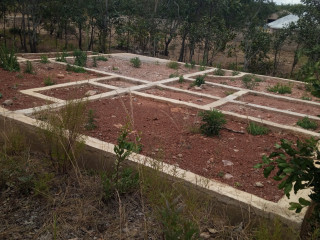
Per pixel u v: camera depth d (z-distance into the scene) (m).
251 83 10.23
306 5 19.05
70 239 2.97
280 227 3.01
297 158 2.76
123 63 12.20
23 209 3.34
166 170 3.80
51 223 3.14
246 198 3.37
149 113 6.20
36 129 4.43
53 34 25.70
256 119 6.13
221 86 9.26
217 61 22.28
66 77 8.87
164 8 21.70
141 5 21.72
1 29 23.83
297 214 3.14
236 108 7.21
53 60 11.00
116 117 5.80
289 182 2.73
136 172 3.86
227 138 5.27
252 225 3.28
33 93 6.81
